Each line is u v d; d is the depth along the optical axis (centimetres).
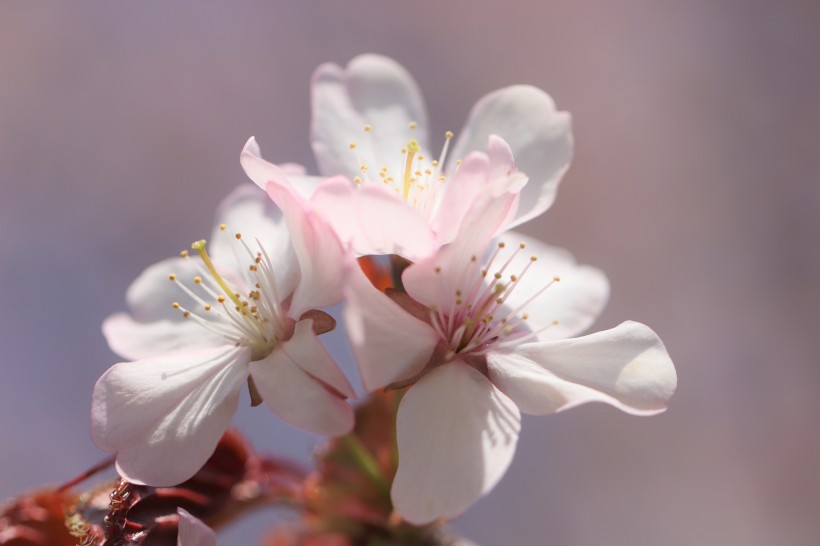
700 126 59
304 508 29
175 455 26
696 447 52
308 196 27
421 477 26
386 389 26
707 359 54
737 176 57
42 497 27
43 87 55
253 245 28
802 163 57
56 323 49
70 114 55
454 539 29
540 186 28
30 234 52
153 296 29
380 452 30
